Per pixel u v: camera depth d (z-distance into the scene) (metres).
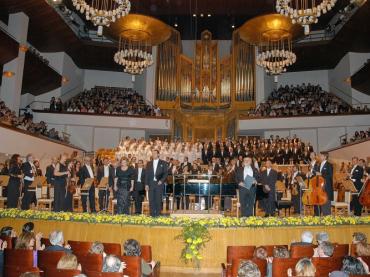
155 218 8.09
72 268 3.98
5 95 17.11
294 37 19.75
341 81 23.44
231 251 5.63
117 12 12.05
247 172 9.30
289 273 4.05
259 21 18.47
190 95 23.88
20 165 10.62
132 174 9.76
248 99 23.12
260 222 8.01
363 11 17.48
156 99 23.52
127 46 21.77
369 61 18.36
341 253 5.68
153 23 19.08
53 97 21.67
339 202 10.83
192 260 7.68
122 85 26.69
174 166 11.84
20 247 4.98
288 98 23.19
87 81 26.53
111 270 3.97
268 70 18.70
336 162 19.47
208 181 10.30
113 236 8.17
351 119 20.47
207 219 8.05
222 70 24.03
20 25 17.83
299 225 8.20
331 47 22.27
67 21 21.53
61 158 10.10
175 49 24.03
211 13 22.52
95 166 14.31
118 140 22.48
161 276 7.03
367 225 8.47
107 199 10.99
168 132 23.08
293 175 11.73
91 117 21.78
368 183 9.68
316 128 21.31
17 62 17.38
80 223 8.41
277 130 22.06
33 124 18.16
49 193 11.90
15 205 10.16
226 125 23.16
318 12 11.74
